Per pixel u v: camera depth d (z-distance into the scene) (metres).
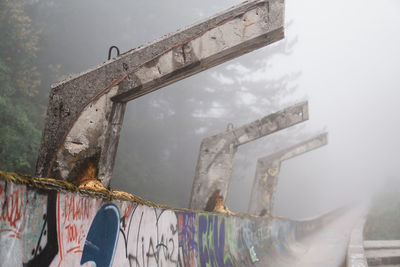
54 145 5.75
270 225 13.83
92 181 5.59
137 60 5.82
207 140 11.06
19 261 2.78
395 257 11.15
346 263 10.19
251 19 5.82
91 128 5.71
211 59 5.86
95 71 5.81
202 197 10.76
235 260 8.91
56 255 3.22
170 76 5.80
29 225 2.89
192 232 6.66
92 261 3.75
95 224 3.81
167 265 5.50
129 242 4.47
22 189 2.80
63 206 3.30
